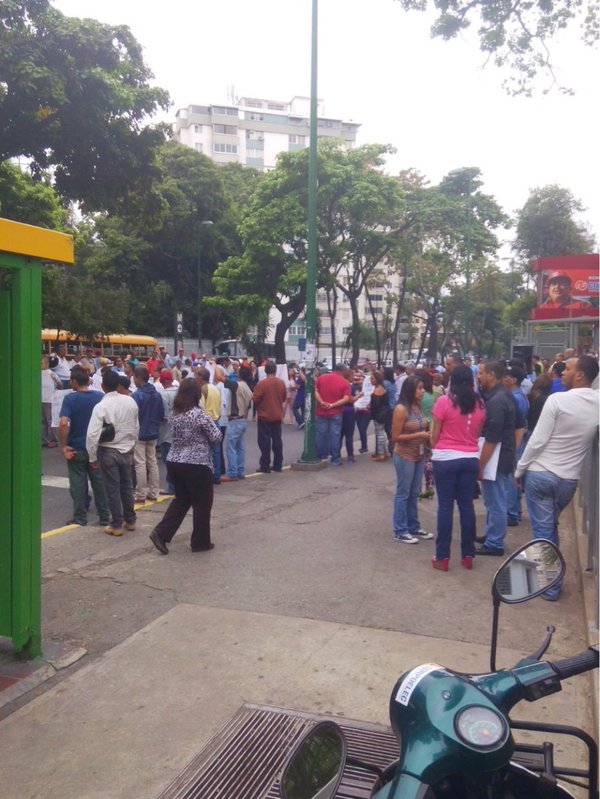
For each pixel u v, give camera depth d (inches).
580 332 1125.7
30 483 180.5
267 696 168.1
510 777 86.0
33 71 538.9
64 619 215.6
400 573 258.4
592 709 159.9
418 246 1539.1
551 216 1843.0
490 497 279.3
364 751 142.1
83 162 642.8
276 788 134.6
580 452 232.5
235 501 380.8
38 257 173.6
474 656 187.9
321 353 3159.5
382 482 440.8
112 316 1130.0
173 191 1595.7
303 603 227.5
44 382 572.1
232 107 3590.1
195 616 217.0
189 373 815.1
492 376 278.4
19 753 147.7
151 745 149.6
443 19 464.8
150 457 384.2
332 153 1151.6
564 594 234.2
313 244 487.8
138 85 642.8
